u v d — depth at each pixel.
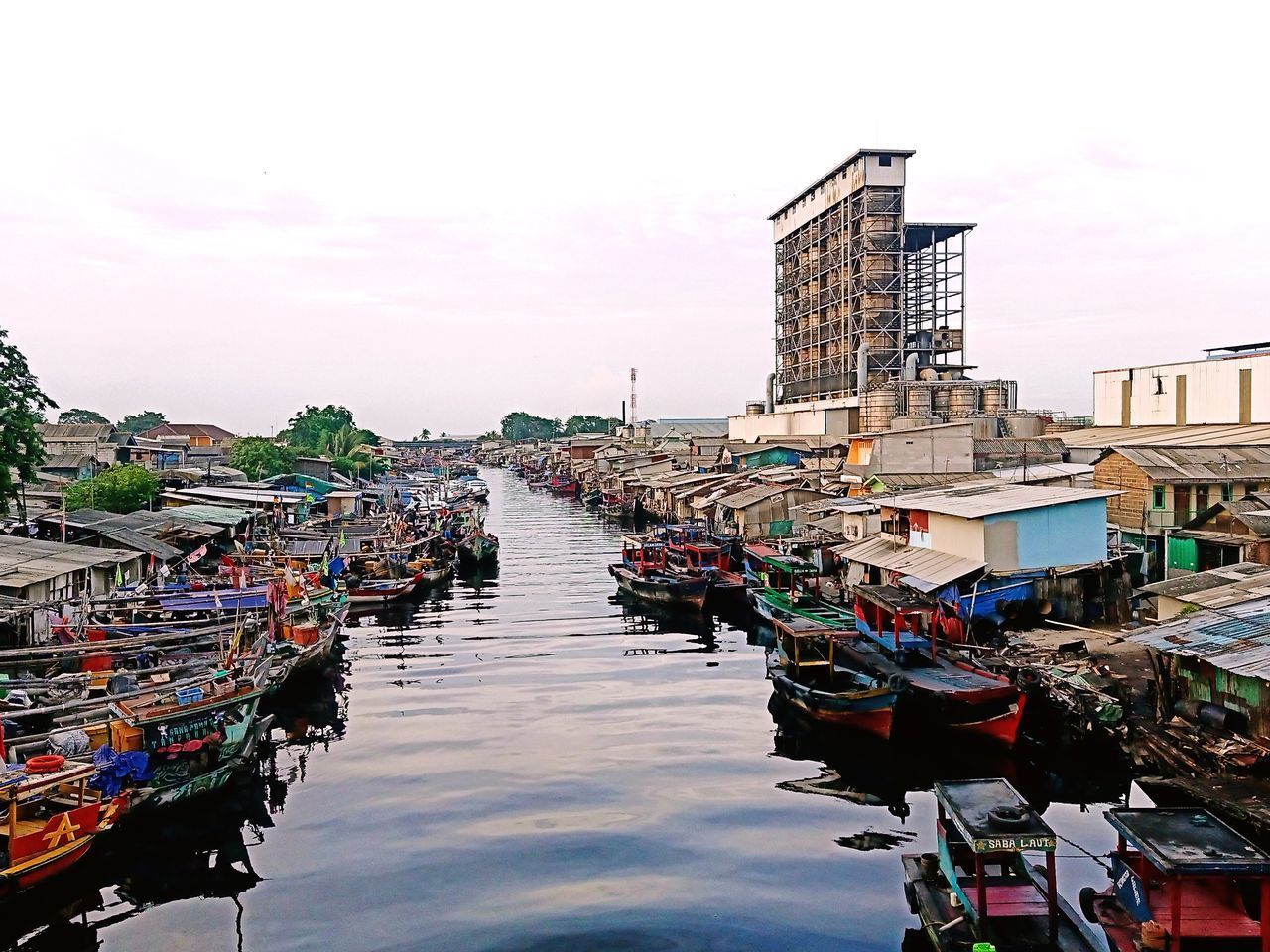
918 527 40.16
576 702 31.92
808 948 16.94
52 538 45.59
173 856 20.80
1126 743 23.41
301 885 19.45
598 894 18.84
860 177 91.38
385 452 191.12
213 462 110.44
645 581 49.91
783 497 65.00
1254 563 32.38
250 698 24.23
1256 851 14.29
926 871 17.28
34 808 19.31
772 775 25.05
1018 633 32.62
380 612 49.78
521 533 91.00
